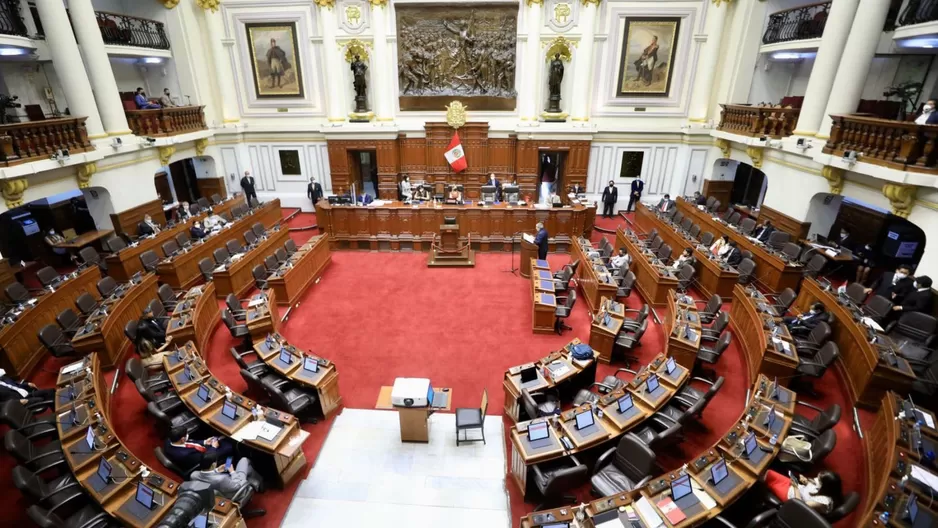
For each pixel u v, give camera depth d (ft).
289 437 21.18
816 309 30.45
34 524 19.24
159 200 49.62
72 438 20.13
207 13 54.29
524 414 24.14
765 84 54.44
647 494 17.12
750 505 18.38
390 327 34.58
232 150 60.39
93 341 28.19
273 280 35.91
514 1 52.85
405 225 49.06
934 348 26.89
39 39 39.91
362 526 19.26
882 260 42.80
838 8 37.11
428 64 55.67
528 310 37.06
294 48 56.24
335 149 58.70
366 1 53.67
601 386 25.41
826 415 20.77
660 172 60.75
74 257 40.63
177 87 56.24
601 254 42.47
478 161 59.11
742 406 25.99
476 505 20.24
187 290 39.73
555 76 55.11
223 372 29.50
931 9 33.24
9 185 32.19
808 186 40.65
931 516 15.34
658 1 52.75
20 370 27.96
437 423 25.30
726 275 36.35
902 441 18.88
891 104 40.60
